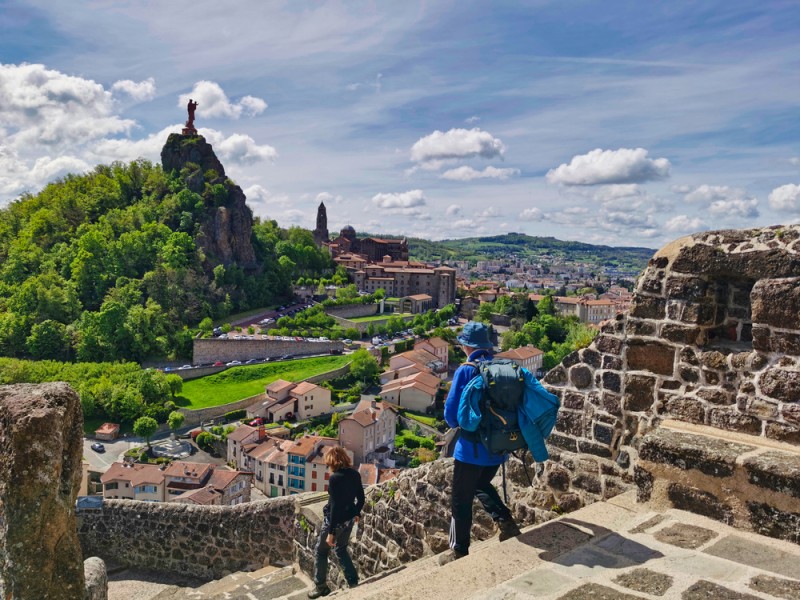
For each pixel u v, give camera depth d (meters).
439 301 151.88
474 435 4.48
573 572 3.38
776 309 4.36
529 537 4.02
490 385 4.29
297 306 121.88
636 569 3.35
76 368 74.12
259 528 8.67
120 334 85.31
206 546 8.93
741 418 4.53
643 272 5.29
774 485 3.75
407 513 6.89
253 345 91.25
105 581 4.30
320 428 68.38
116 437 64.25
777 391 4.32
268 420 70.81
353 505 6.31
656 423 5.09
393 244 192.62
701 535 3.79
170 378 74.69
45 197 135.62
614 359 5.44
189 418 69.56
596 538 3.88
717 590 3.04
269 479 52.66
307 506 8.22
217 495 41.06
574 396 5.72
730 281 5.04
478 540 6.30
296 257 141.62
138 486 43.03
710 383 4.77
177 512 9.09
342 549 6.28
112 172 139.62
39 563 3.28
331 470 6.37
